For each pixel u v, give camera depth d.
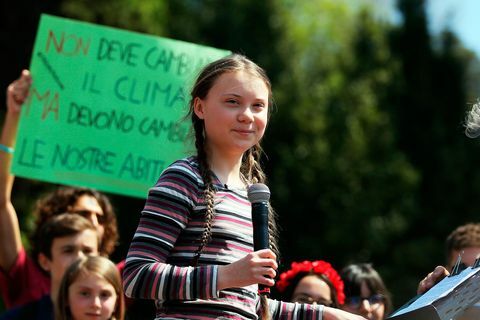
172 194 5.58
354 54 31.06
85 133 10.13
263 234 5.56
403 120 30.73
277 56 28.06
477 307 6.07
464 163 30.45
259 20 27.75
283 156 27.56
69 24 10.30
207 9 27.06
